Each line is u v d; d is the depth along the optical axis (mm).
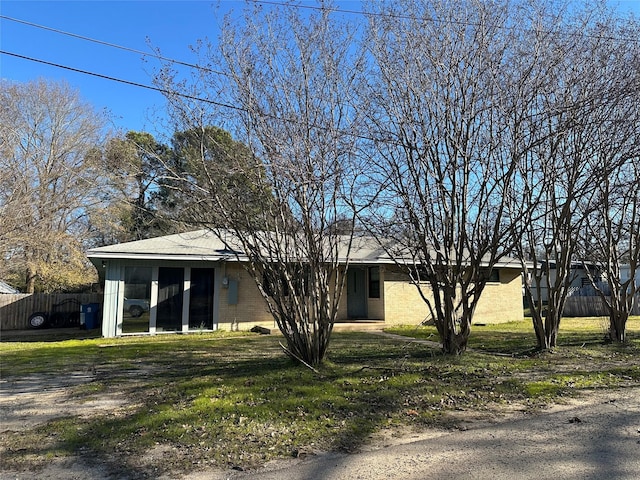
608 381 6836
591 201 9680
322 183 6906
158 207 11586
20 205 21125
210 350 10945
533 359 8555
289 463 3889
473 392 6184
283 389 6242
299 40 7262
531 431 4637
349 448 4230
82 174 25734
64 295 22562
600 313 23125
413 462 3859
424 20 7840
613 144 8523
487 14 7680
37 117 26906
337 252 7730
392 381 6645
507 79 7688
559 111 7895
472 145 7875
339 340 12477
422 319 17719
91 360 9766
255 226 7398
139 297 15070
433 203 8031
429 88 7801
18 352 11289
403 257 9719
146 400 6039
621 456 3920
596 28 8328
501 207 7910
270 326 16266
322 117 7086
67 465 3904
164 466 3848
